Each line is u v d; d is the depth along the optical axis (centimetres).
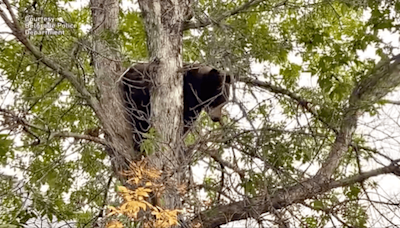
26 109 529
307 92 623
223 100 579
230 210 552
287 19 699
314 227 576
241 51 548
